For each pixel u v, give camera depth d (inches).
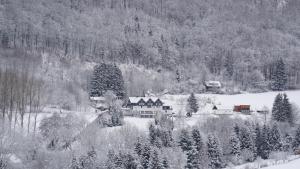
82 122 4788.4
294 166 4726.9
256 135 5418.3
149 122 5511.8
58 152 3905.0
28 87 5364.2
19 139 3806.6
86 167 3718.0
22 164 3607.3
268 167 4692.4
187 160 4490.7
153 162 3939.5
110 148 4178.2
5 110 4783.5
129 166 3909.9
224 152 5004.9
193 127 5034.5
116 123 5551.2
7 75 5359.3
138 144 4170.8
